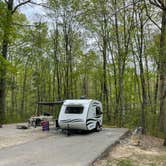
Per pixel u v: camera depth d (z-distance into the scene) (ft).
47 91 163.73
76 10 107.04
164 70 78.13
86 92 167.53
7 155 40.55
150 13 83.46
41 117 87.76
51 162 36.14
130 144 56.59
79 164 35.17
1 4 65.87
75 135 66.59
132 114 111.34
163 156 46.78
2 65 69.00
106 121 116.26
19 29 94.58
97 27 110.52
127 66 127.75
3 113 90.79
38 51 128.16
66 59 119.85
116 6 91.04
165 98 80.38
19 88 170.50
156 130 83.71
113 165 37.65
